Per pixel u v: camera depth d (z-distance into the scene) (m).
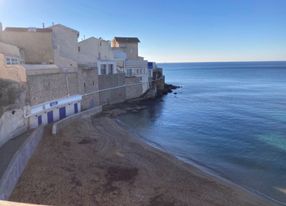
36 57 45.59
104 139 36.12
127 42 87.88
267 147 35.81
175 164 29.05
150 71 81.75
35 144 29.48
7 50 36.44
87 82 52.22
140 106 66.44
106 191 21.81
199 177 25.98
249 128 45.97
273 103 73.12
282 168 28.98
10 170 20.05
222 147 36.22
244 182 25.78
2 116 27.16
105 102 61.03
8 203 4.50
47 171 24.25
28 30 45.22
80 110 48.84
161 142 38.56
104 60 63.50
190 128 46.56
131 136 39.75
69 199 20.20
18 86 32.03
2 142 26.72
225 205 21.17
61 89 42.44
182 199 21.42
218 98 83.75
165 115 57.16
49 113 39.09
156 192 22.28
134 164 27.86
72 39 54.09
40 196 20.19
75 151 30.14
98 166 26.62
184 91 102.62
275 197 23.08
